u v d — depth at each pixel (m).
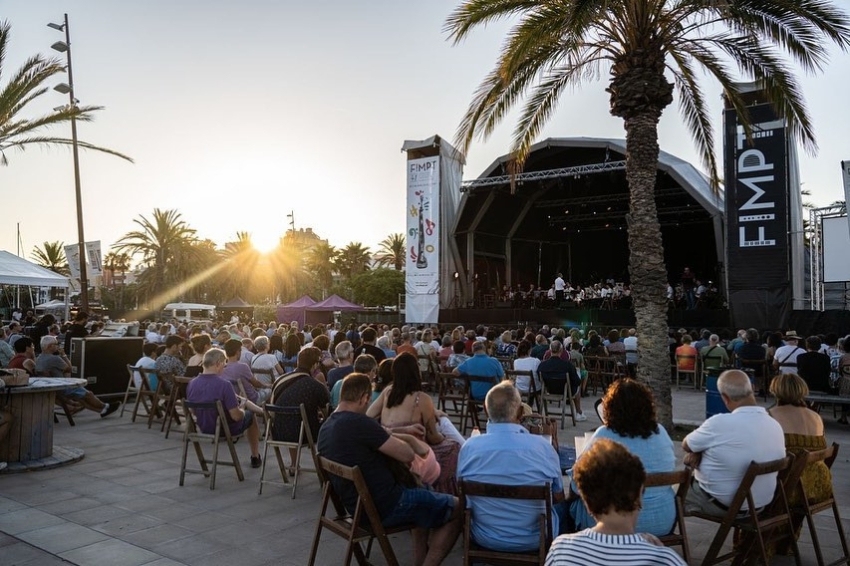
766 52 9.80
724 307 20.34
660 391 8.86
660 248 9.07
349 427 3.89
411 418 4.61
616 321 21.61
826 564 4.38
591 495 2.19
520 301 26.09
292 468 6.26
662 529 3.57
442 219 23.91
